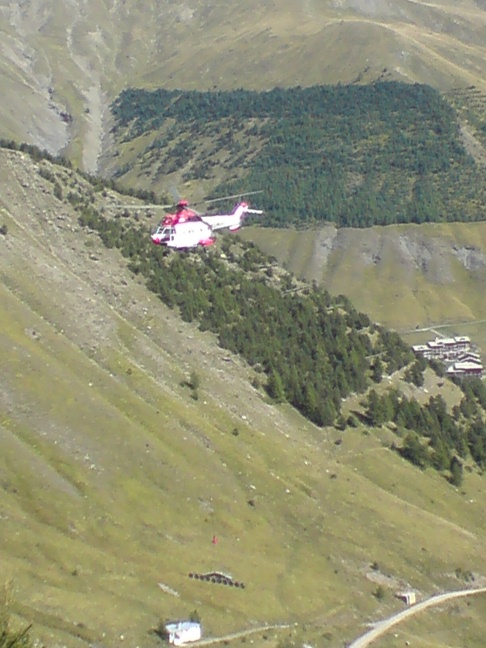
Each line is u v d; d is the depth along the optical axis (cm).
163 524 13325
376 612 13025
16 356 14900
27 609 10000
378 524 15200
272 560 13475
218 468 14975
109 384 15712
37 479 13025
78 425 14312
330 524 14750
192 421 15862
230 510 14200
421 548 14888
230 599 11881
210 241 12669
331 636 11875
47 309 17088
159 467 14288
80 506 12938
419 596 13800
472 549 15550
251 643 10944
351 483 16225
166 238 12419
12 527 11800
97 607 10638
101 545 12400
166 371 17300
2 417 13862
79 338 16812
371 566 14162
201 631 10819
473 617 13525
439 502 16938
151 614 10938
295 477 15675
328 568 13725
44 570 11112
